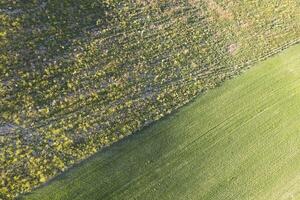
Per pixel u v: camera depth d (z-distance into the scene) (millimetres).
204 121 19094
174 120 18766
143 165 17781
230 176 18609
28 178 16453
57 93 17625
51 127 17219
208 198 18109
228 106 19625
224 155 18828
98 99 18062
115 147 17703
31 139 16906
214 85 19812
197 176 18266
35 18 18031
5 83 17078
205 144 18781
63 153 17078
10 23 17594
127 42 19172
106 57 18672
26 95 17234
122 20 19391
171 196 17750
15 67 17328
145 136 18188
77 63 18203
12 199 16062
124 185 17359
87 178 17047
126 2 19672
